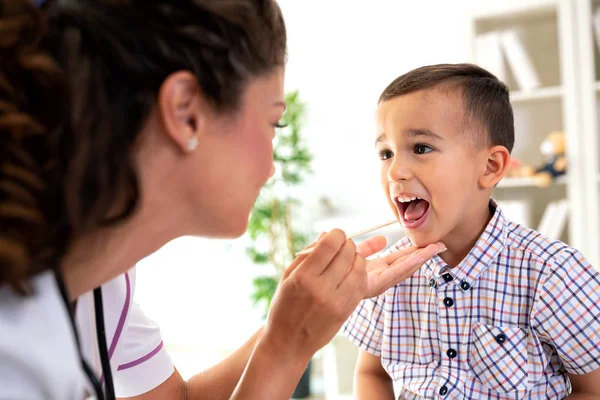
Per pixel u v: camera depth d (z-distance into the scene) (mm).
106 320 747
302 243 2973
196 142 539
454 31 2945
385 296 1075
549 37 2436
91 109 463
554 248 959
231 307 3600
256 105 571
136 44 490
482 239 981
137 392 872
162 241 605
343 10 3215
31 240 453
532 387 948
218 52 520
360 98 3211
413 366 1019
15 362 470
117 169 485
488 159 984
